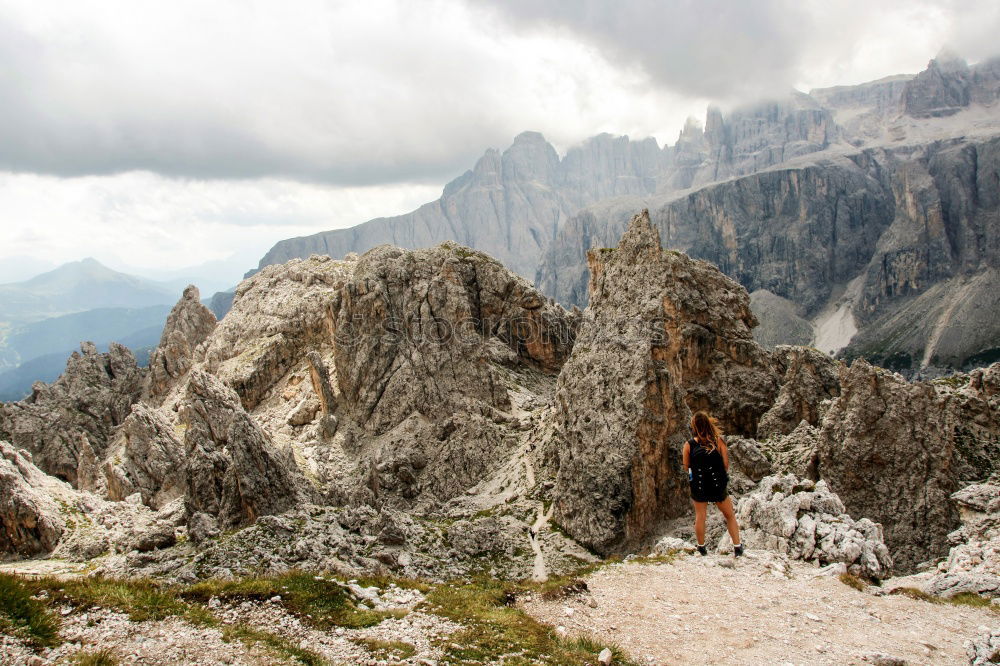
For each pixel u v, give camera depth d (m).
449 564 77.44
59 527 96.38
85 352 191.88
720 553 39.97
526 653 25.08
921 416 73.44
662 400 97.88
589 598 29.77
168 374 182.50
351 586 31.73
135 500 114.69
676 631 26.47
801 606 29.09
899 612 28.97
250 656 24.56
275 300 191.88
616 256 116.69
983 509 53.78
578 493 97.88
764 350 118.19
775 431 101.25
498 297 167.50
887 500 72.00
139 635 25.17
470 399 140.62
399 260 160.38
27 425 158.50
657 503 95.25
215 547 68.38
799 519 39.78
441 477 125.00
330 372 162.12
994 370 81.56
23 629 23.67
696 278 119.12
